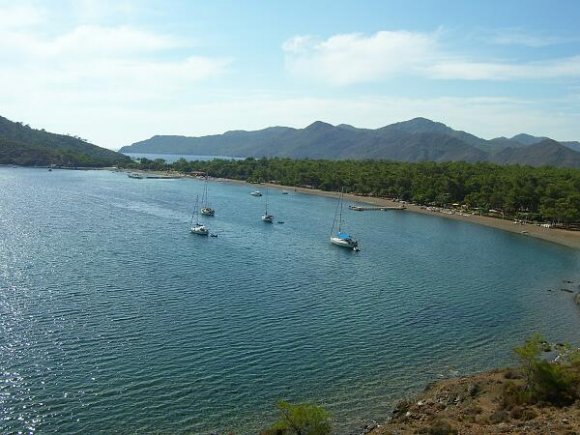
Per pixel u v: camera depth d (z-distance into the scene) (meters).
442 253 139.88
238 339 68.62
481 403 50.31
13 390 52.50
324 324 76.56
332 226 178.88
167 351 63.50
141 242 131.75
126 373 57.28
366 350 67.56
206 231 148.38
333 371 60.72
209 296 86.94
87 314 74.69
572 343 72.44
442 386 56.25
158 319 74.25
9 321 70.31
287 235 156.75
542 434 40.66
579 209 192.88
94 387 53.94
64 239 129.88
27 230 140.12
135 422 48.19
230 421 49.03
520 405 48.44
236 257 120.12
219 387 55.44
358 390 56.31
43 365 58.09
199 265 109.56
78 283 90.25
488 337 74.62
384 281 105.25
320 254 130.50
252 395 54.12
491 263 129.62
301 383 57.31
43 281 90.38
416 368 62.72
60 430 46.38
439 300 93.06
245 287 93.94
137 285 90.94
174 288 90.38
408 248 145.12
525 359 52.22
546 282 111.56
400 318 81.38
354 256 130.38
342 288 97.81
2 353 60.41
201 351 64.06
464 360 65.69
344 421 49.72
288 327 74.31
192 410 50.69
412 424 46.97
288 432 42.97
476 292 100.19
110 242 129.25
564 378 50.00
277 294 90.81
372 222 193.75
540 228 188.00
